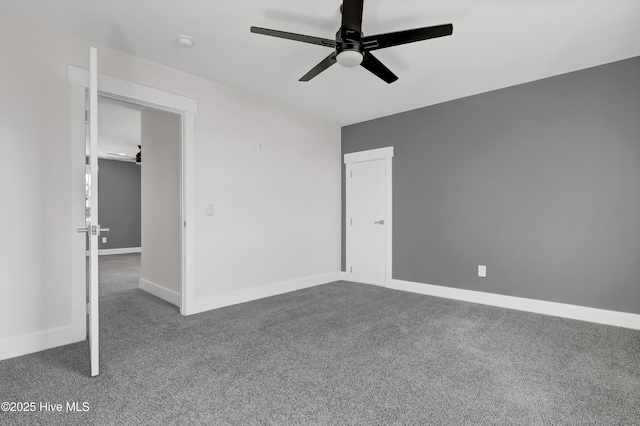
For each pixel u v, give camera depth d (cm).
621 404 173
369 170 475
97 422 157
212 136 345
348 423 157
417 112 424
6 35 225
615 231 296
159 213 399
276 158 413
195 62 299
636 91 287
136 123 512
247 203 379
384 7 216
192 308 328
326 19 233
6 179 225
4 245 224
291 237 434
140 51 279
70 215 252
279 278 417
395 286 442
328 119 472
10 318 227
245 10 223
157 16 229
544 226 331
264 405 172
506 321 306
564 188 321
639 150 286
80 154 256
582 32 247
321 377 201
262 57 289
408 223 431
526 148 342
